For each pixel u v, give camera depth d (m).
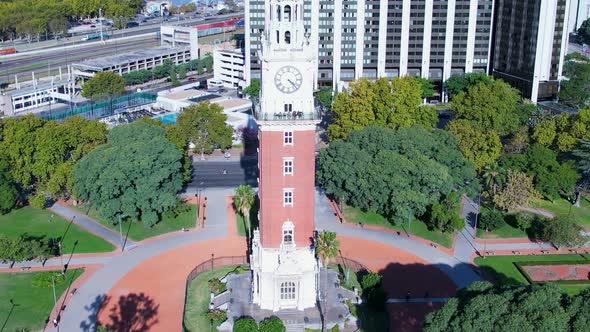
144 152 183.88
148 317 144.38
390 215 192.12
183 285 158.38
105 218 181.50
